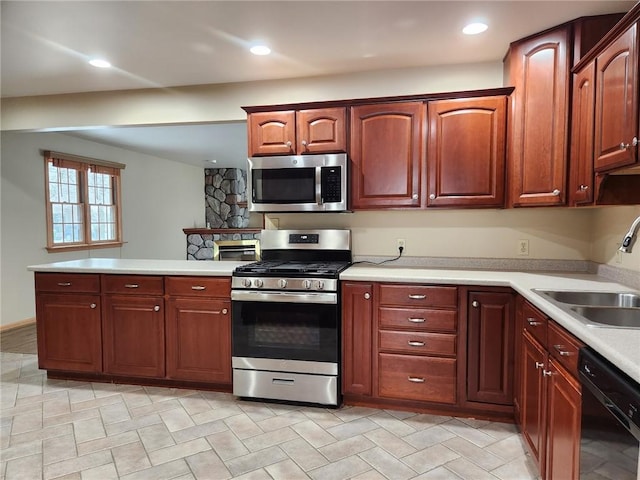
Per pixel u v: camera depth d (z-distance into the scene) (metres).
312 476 1.94
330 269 2.69
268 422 2.46
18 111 3.71
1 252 4.61
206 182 9.07
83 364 3.04
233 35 2.50
